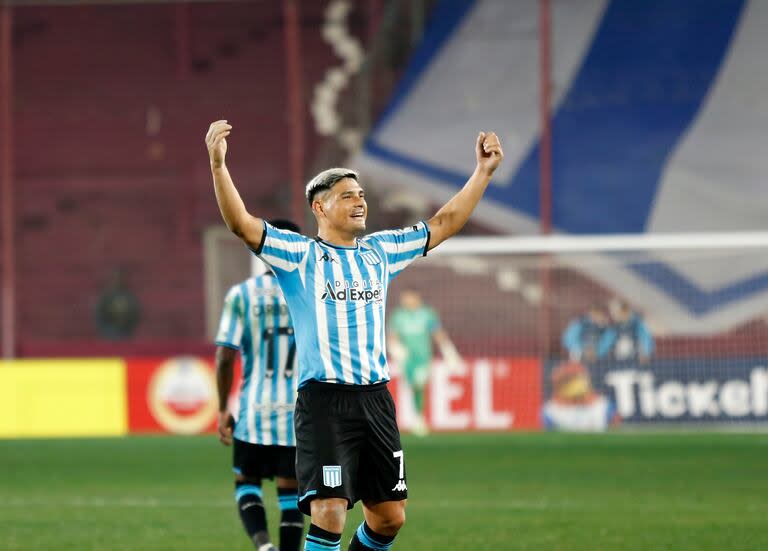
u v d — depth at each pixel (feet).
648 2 278.26
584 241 195.21
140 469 144.25
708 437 178.81
